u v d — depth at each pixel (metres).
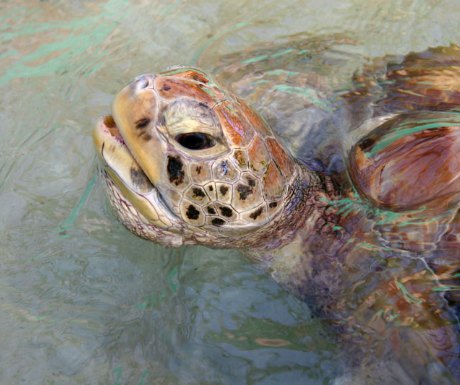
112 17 1.09
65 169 0.93
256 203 0.79
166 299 0.84
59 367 0.80
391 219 0.82
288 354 0.81
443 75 0.92
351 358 0.80
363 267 0.82
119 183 0.79
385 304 0.80
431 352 0.77
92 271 0.85
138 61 1.03
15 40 1.06
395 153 0.82
